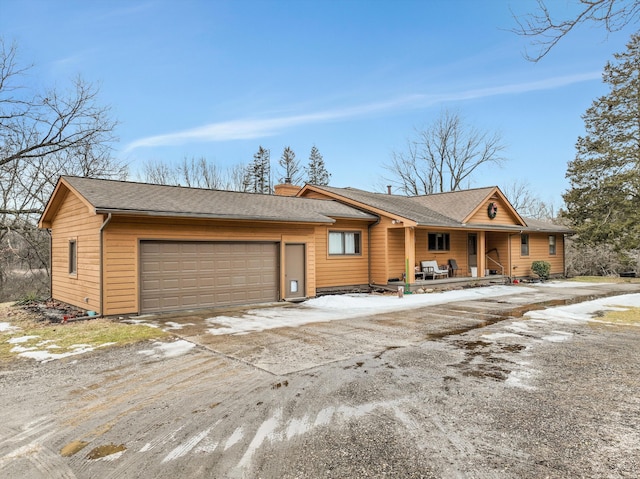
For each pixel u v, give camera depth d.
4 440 3.65
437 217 17.22
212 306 11.46
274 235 12.81
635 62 22.94
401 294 13.90
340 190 19.31
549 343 7.18
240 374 5.45
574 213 25.12
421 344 7.12
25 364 6.02
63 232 12.96
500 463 3.12
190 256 11.09
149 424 3.93
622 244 22.48
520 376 5.29
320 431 3.71
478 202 18.36
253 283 12.38
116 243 9.85
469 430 3.71
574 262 26.25
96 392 4.83
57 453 3.40
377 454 3.28
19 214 18.98
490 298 13.71
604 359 6.12
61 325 8.86
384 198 19.98
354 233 16.22
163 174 35.47
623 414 4.07
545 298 13.68
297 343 7.19
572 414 4.07
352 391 4.75
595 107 24.64
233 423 3.92
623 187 23.12
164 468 3.12
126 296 9.99
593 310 10.97
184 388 4.93
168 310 10.66
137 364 5.95
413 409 4.21
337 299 12.87
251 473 3.02
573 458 3.20
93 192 10.38
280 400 4.50
